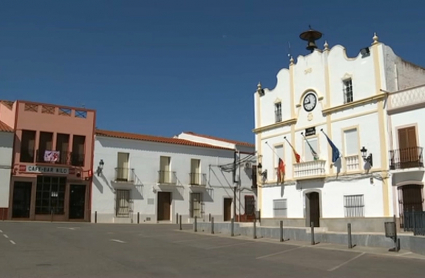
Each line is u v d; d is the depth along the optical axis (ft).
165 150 135.85
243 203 149.07
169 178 135.23
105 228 93.09
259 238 73.67
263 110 104.22
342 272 41.22
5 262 43.86
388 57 80.12
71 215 118.93
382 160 77.71
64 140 121.39
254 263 46.60
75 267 41.78
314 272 41.16
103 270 40.47
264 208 100.58
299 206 92.07
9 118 119.96
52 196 117.08
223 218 144.56
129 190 127.75
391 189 76.07
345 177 83.35
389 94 78.07
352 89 84.17
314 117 90.79
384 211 76.54
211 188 143.13
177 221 134.21
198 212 139.64
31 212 113.60
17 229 81.35
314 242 65.31
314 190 88.99
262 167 102.58
